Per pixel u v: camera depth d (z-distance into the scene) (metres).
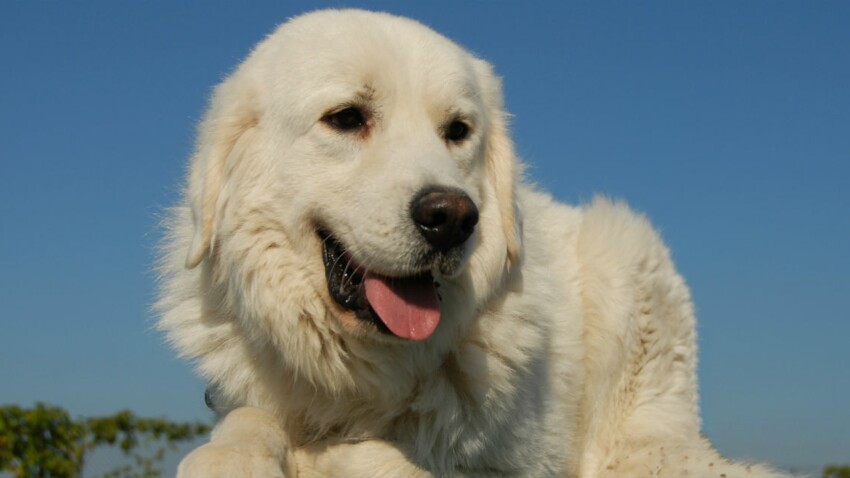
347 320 1.76
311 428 1.82
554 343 1.92
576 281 2.04
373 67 1.78
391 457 1.76
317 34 1.81
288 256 1.78
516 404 1.81
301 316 1.78
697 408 2.16
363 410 1.81
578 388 1.98
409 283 1.75
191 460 1.68
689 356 2.14
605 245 2.07
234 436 1.72
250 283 1.79
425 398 1.78
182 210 1.88
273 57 1.82
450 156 1.78
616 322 2.05
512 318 1.82
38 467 3.22
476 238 1.77
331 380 1.79
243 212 1.79
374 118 1.78
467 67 1.83
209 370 1.82
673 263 2.17
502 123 1.87
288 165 1.78
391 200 1.73
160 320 1.86
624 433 2.07
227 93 1.83
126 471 3.38
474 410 1.79
